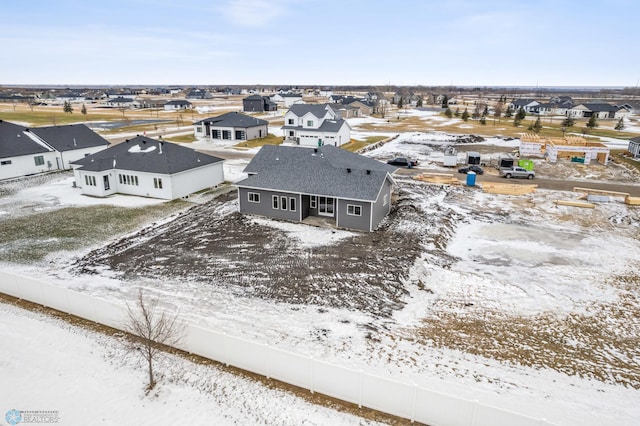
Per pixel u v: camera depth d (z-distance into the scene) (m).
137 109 146.38
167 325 15.16
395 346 15.70
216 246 25.64
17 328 16.92
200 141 70.12
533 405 12.77
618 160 52.62
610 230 28.62
